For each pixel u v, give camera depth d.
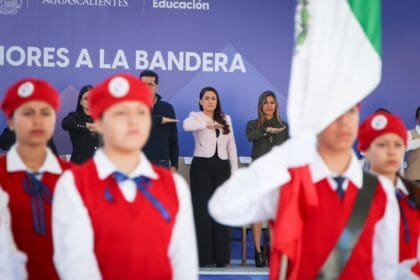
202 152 11.98
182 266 4.54
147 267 4.43
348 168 4.71
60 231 4.39
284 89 13.62
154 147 11.39
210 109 12.00
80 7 13.29
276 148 4.43
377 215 4.70
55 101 5.54
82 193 4.41
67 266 4.32
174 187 4.59
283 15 13.63
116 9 13.36
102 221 4.39
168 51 13.45
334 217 4.61
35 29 13.23
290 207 4.43
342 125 4.59
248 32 13.59
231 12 13.55
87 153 11.12
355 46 4.41
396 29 13.81
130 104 4.45
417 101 13.78
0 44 13.13
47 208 5.42
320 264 4.58
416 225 5.64
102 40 13.33
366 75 4.42
